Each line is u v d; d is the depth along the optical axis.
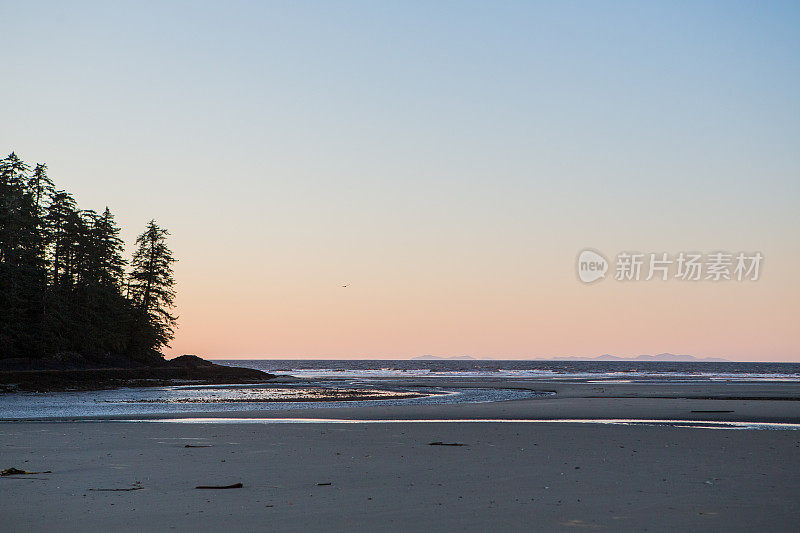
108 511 9.71
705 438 19.05
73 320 67.19
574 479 12.25
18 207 61.75
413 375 115.56
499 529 8.61
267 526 8.84
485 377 99.88
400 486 11.63
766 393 46.59
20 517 9.35
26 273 61.69
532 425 23.67
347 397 44.12
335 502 10.30
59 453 16.09
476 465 14.05
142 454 15.90
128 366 72.69
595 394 46.56
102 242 72.44
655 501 10.23
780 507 9.79
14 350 59.50
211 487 11.51
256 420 26.41
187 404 37.03
